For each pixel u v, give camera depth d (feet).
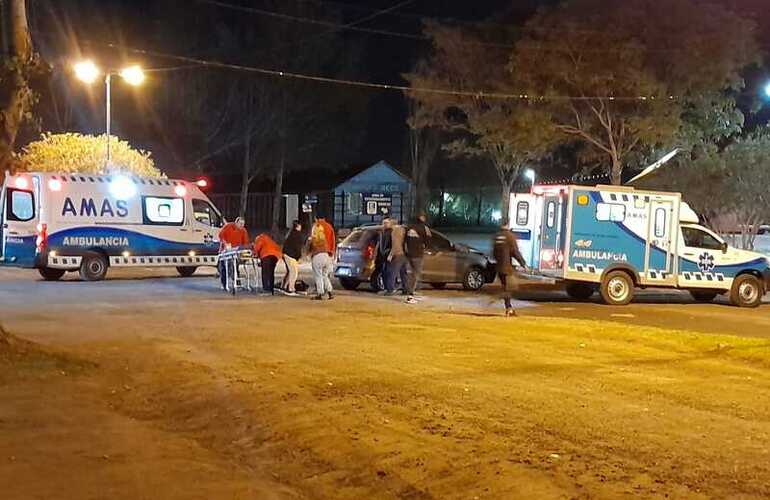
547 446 25.11
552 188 74.38
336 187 183.73
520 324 52.26
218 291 72.02
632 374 36.37
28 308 57.93
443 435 26.32
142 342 43.29
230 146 164.96
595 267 72.84
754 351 42.24
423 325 51.21
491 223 211.20
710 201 109.09
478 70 117.19
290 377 34.60
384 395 31.53
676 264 74.49
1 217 82.89
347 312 57.93
